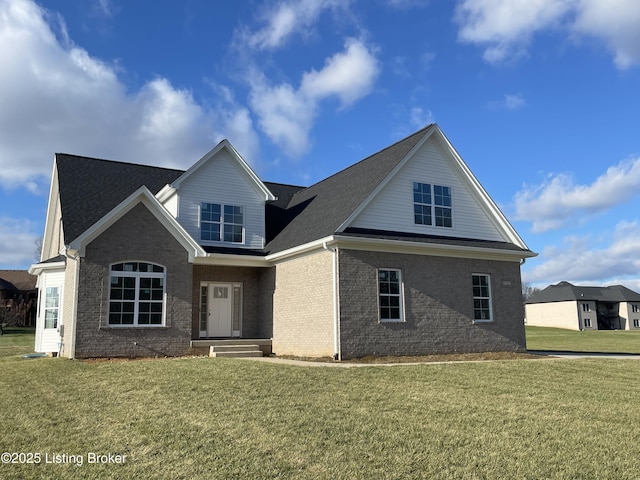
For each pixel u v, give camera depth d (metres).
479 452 7.21
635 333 58.25
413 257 17.86
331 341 16.23
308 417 8.73
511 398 10.63
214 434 7.84
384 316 17.02
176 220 18.95
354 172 21.14
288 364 14.14
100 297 16.23
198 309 19.73
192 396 10.17
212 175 20.56
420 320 17.55
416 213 18.69
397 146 19.94
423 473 6.44
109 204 19.28
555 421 8.92
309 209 21.12
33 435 7.98
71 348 15.80
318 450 7.16
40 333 19.72
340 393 10.63
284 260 19.17
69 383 11.80
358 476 6.30
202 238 19.97
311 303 17.38
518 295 19.97
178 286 17.56
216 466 6.61
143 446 7.39
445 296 18.25
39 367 14.16
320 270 17.11
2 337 35.69
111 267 16.59
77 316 15.84
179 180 19.72
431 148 19.52
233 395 10.24
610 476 6.44
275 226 22.31
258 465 6.63
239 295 20.69
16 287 56.16
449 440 7.70
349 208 17.61
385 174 17.98
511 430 8.29
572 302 80.50
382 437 7.77
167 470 6.52
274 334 19.41
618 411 9.77
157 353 16.89
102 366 13.80
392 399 10.25
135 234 17.03
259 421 8.48
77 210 18.17
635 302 84.00
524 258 20.27
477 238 19.83
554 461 6.93
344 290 16.33
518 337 19.62
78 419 8.81
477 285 19.22
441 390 11.23
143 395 10.34
